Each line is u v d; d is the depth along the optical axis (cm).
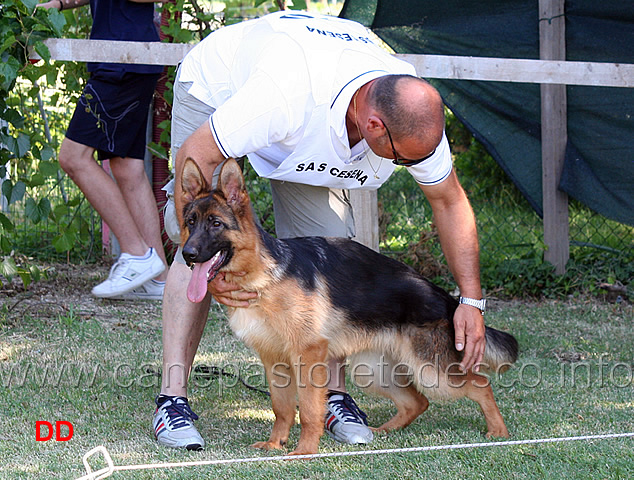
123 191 840
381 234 988
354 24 521
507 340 540
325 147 474
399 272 529
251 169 934
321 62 455
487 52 932
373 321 509
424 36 935
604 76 731
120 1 777
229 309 496
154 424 502
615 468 445
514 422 540
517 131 948
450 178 494
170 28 874
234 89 493
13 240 1002
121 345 705
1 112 694
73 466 442
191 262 454
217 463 448
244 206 467
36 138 736
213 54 512
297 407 590
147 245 838
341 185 521
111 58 678
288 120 455
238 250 462
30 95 752
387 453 474
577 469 445
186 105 525
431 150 443
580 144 918
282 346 487
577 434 512
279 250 483
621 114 884
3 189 725
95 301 855
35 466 441
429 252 958
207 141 458
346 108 454
